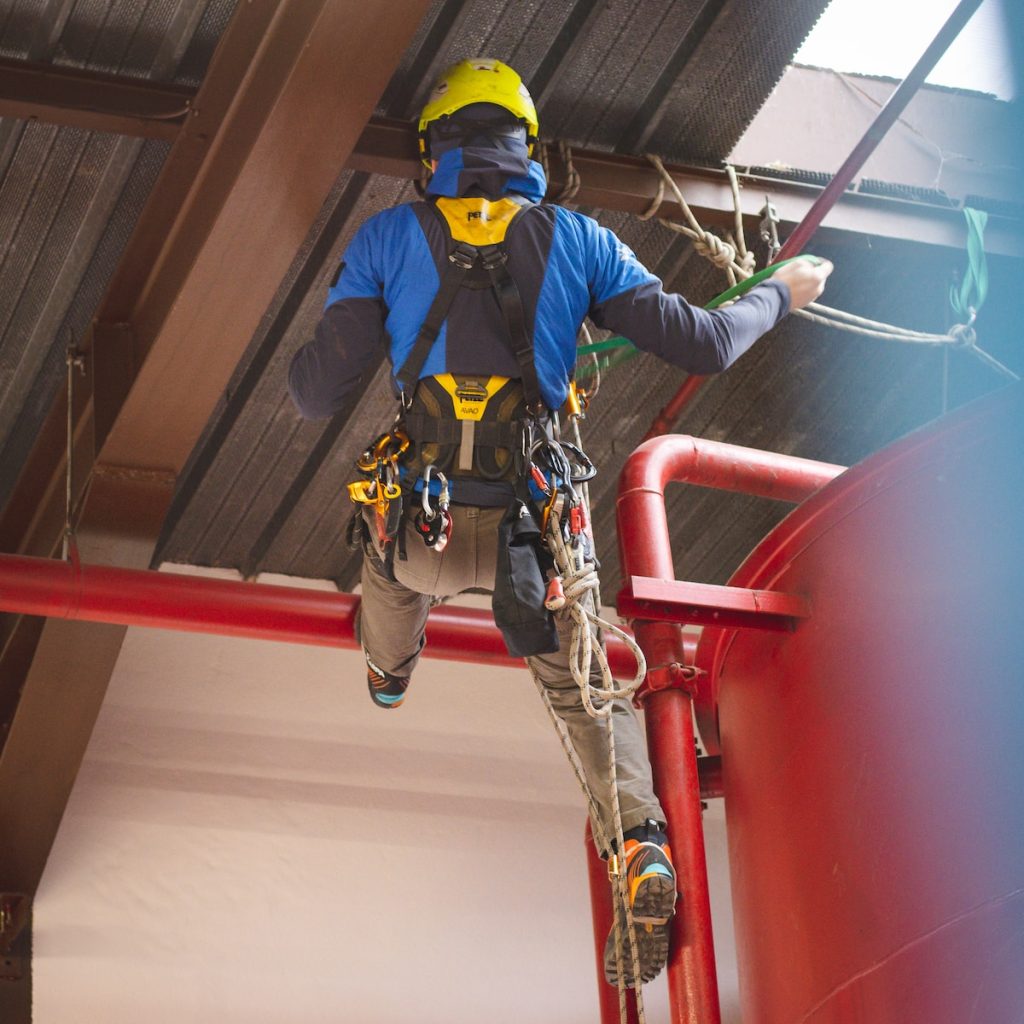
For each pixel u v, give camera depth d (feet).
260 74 15.30
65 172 18.93
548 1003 23.89
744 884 13.52
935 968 10.73
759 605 13.08
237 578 26.30
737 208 19.70
